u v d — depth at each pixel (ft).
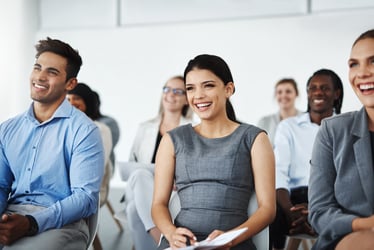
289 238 7.97
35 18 20.35
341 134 5.49
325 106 8.92
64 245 5.81
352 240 4.65
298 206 7.58
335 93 9.04
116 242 10.59
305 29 17.22
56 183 6.29
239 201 5.72
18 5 19.84
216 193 5.69
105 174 9.73
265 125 15.23
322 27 17.03
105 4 19.70
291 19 17.34
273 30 17.57
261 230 5.51
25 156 6.33
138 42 19.34
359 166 5.29
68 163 6.33
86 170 6.18
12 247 5.59
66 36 20.16
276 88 15.81
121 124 19.66
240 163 5.74
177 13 18.88
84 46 19.99
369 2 16.55
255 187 5.80
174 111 10.43
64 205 5.89
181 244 5.15
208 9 18.48
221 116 5.98
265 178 5.71
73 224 6.04
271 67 17.66
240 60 18.04
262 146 5.78
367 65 5.38
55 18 20.30
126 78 19.54
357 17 16.61
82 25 20.04
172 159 6.05
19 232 5.55
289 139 8.89
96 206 6.23
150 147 10.26
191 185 5.83
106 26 19.77
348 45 16.74
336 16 16.85
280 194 8.09
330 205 5.44
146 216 7.52
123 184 18.30
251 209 5.85
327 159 5.55
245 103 18.01
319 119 8.99
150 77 19.25
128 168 8.41
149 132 10.42
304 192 8.48
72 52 6.49
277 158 8.81
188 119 10.57
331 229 5.20
